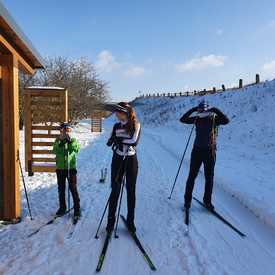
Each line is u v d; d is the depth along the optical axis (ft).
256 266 13.67
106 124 159.63
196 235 16.83
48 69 94.17
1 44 16.62
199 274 12.92
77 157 43.21
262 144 53.62
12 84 18.15
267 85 92.79
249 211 20.81
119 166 17.06
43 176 31.17
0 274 12.80
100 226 17.90
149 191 25.49
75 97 97.04
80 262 13.89
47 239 16.10
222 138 67.36
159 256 14.52
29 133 32.01
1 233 16.79
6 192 18.33
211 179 20.74
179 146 58.70
